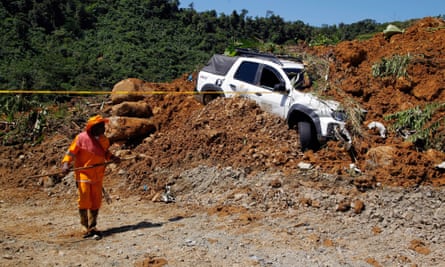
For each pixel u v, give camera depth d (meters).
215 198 8.30
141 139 11.11
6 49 39.34
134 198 8.97
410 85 9.79
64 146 11.21
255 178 8.44
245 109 10.23
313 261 6.02
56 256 5.90
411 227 7.09
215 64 11.71
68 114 12.79
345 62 10.85
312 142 8.96
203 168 9.06
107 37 50.12
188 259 5.93
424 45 10.77
